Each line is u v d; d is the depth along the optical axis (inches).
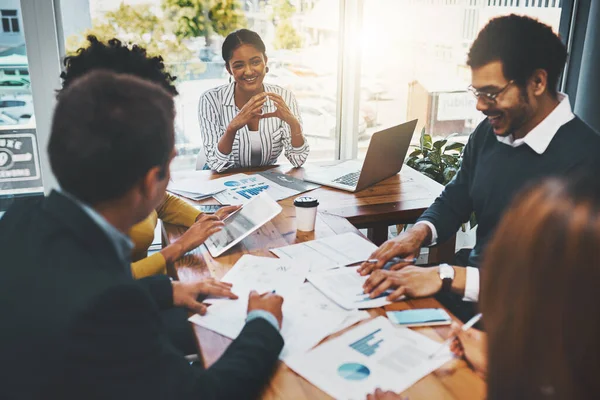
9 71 112.2
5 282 35.2
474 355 45.3
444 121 135.1
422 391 42.1
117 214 39.2
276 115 102.6
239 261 64.1
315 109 130.5
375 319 51.9
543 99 62.6
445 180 120.0
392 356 46.4
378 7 123.6
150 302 37.1
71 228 36.1
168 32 118.3
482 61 60.4
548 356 21.3
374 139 88.2
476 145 74.7
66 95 38.6
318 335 49.2
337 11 124.4
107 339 33.8
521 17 60.0
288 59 125.6
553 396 21.4
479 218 73.2
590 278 20.9
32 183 120.0
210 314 53.2
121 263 37.7
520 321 22.0
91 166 36.6
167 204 78.4
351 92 128.3
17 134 116.1
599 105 121.4
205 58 121.9
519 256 22.6
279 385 43.2
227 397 40.6
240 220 73.7
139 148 37.4
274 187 92.6
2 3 108.3
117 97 37.8
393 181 97.6
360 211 82.7
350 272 61.1
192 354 66.4
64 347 32.6
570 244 21.6
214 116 107.7
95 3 113.4
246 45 103.5
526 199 24.3
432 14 126.4
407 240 68.3
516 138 66.7
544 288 21.6
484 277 24.5
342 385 42.9
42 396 33.1
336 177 97.6
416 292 56.1
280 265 63.0
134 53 73.7
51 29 110.4
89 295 33.5
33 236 36.8
